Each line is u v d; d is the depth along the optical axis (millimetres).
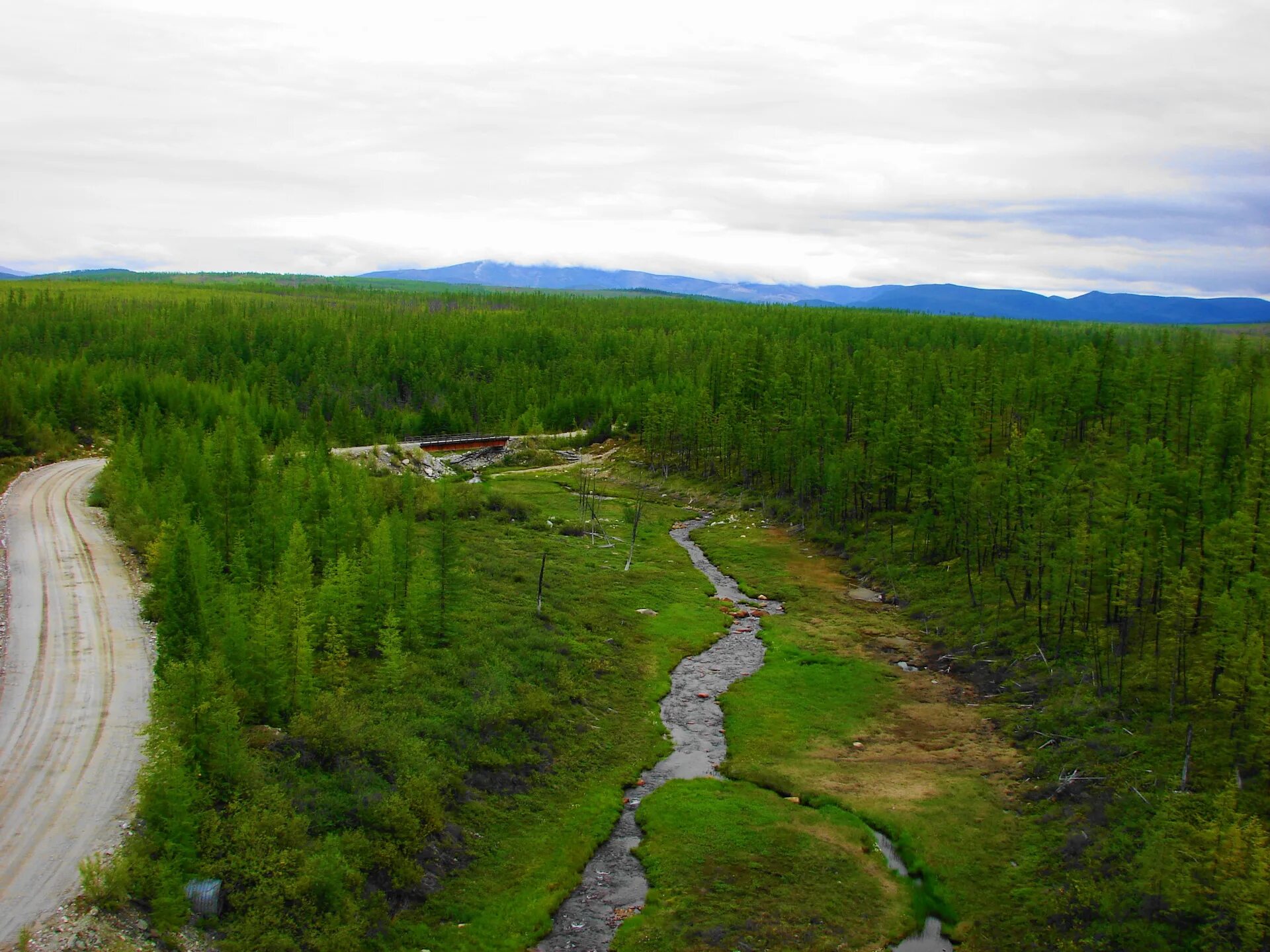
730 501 135875
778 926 42156
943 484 96250
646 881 45938
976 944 41562
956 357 149500
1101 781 51281
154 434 98625
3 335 187250
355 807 43531
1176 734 52625
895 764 58312
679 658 77000
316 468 92750
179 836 36281
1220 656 53938
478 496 118625
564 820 50594
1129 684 59969
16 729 45156
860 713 66125
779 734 62750
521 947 39969
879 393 124875
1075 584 67188
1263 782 46000
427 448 160500
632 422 178375
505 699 59156
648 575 98812
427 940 39188
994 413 118562
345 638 61375
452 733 53906
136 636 57188
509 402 191625
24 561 70812
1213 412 88688
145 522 75000
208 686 41469
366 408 182250
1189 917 39156
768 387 155250
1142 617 64000
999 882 45656
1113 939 39719
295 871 37625
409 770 47938
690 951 40156
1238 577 58031
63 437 120438
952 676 72688
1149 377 110250
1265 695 47781
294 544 61812
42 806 38562
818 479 119562
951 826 50625
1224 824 40719
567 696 64125
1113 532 67500
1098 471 92875
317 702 49594
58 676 51156
